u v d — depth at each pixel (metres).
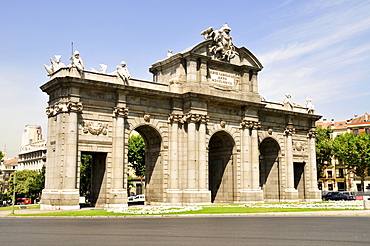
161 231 22.23
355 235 20.52
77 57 46.16
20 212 41.91
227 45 57.62
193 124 52.56
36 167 155.00
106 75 48.62
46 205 44.81
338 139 101.44
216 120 56.09
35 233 21.53
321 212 37.25
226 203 57.00
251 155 58.50
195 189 51.72
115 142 47.97
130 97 50.09
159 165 52.94
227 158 59.00
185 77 54.31
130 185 115.88
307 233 21.27
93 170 50.41
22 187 121.25
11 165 188.50
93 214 36.06
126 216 34.38
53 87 46.62
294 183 70.19
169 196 51.22
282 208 43.66
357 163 97.31
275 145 65.62
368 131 115.44
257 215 35.88
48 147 47.59
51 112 47.22
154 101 52.09
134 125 50.22
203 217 33.59
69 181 43.84
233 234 20.80
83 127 46.19
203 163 52.72
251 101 58.31
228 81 57.84
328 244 17.41
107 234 20.91
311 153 69.31
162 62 57.16
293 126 66.94
